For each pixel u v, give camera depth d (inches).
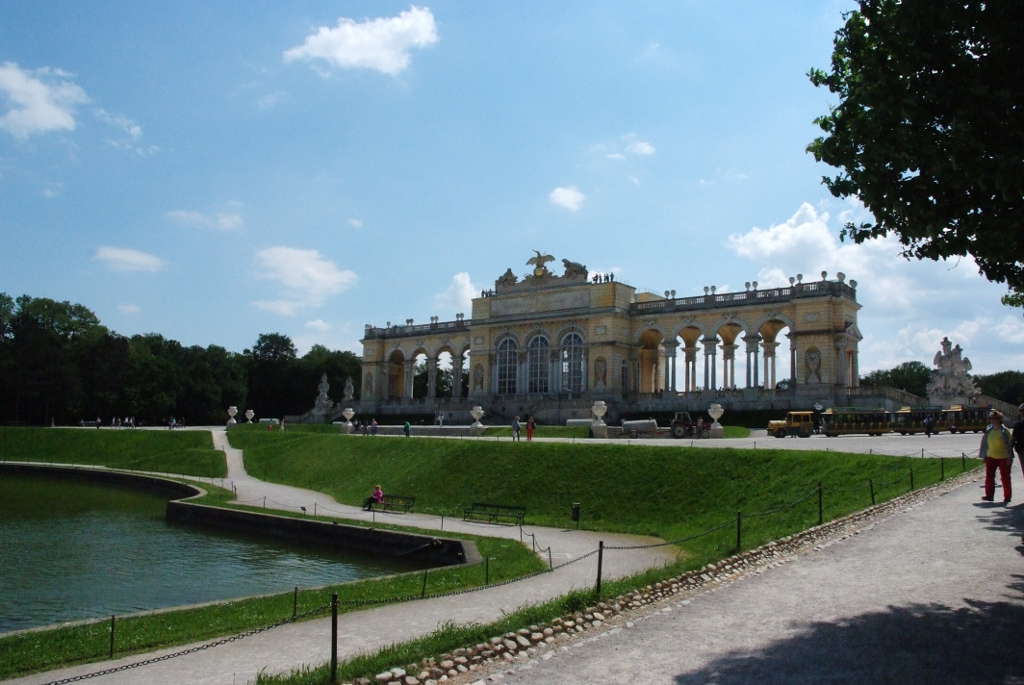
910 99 675.4
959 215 724.0
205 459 3582.7
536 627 722.2
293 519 1936.5
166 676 689.6
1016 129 651.5
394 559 1683.1
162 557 1712.6
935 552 936.9
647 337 4960.6
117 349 6378.0
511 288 5221.5
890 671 581.0
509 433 3543.3
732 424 3998.5
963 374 3319.4
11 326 6269.7
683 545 1520.7
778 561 972.6
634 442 2687.0
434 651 666.8
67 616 1216.2
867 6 732.0
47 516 2373.3
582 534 1728.6
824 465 1745.8
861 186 747.4
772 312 4244.6
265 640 811.4
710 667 613.9
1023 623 672.4
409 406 5570.9
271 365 7342.5
